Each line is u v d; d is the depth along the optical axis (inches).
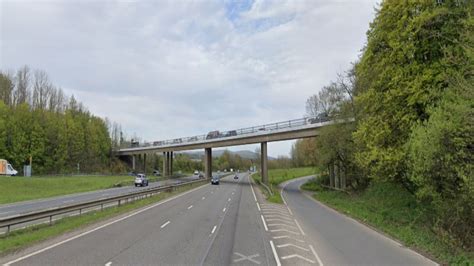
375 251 501.0
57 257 418.0
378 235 646.5
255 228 697.6
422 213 709.3
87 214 835.4
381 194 1136.2
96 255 430.9
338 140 1588.3
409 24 737.6
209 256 441.1
